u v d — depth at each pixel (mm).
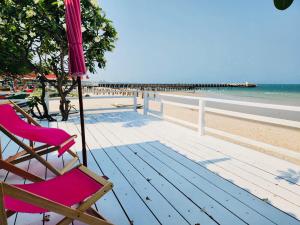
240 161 4168
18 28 7258
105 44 8156
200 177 3484
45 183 1999
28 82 18359
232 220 2443
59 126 7125
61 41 7445
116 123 7734
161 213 2553
